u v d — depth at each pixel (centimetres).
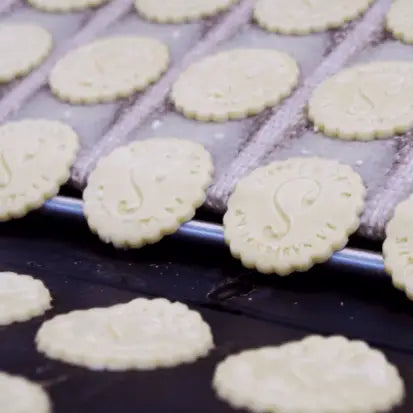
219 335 73
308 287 75
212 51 89
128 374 70
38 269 78
